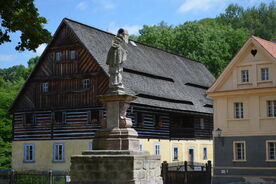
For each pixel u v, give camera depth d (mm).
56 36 39750
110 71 15289
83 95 38094
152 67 44500
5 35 15297
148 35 67812
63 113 39094
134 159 13664
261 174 31500
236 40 69250
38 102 40344
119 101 14914
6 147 47594
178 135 43406
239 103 33188
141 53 45594
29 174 24703
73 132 38250
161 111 41500
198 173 29891
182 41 64562
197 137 46719
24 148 40688
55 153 39000
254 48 32719
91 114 37656
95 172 14031
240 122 32812
